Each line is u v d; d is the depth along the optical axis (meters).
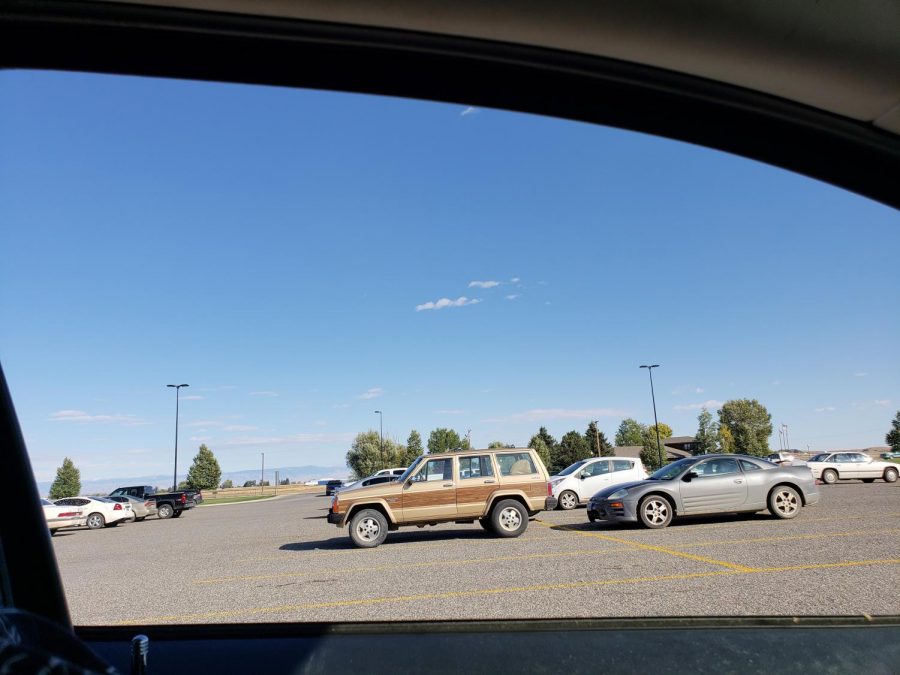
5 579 1.74
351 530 12.24
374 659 2.02
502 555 9.80
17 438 1.85
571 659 2.01
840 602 5.53
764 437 62.97
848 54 1.75
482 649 2.10
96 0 1.56
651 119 1.96
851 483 27.17
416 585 7.55
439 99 1.86
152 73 1.71
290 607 6.64
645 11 1.66
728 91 1.90
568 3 1.63
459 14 1.67
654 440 78.06
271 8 1.63
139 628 2.39
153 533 20.12
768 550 8.81
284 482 86.25
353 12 1.65
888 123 1.91
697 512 12.48
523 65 1.82
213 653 2.09
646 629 2.27
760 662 1.99
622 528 12.91
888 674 1.95
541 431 80.50
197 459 57.22
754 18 1.67
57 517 24.25
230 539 16.02
